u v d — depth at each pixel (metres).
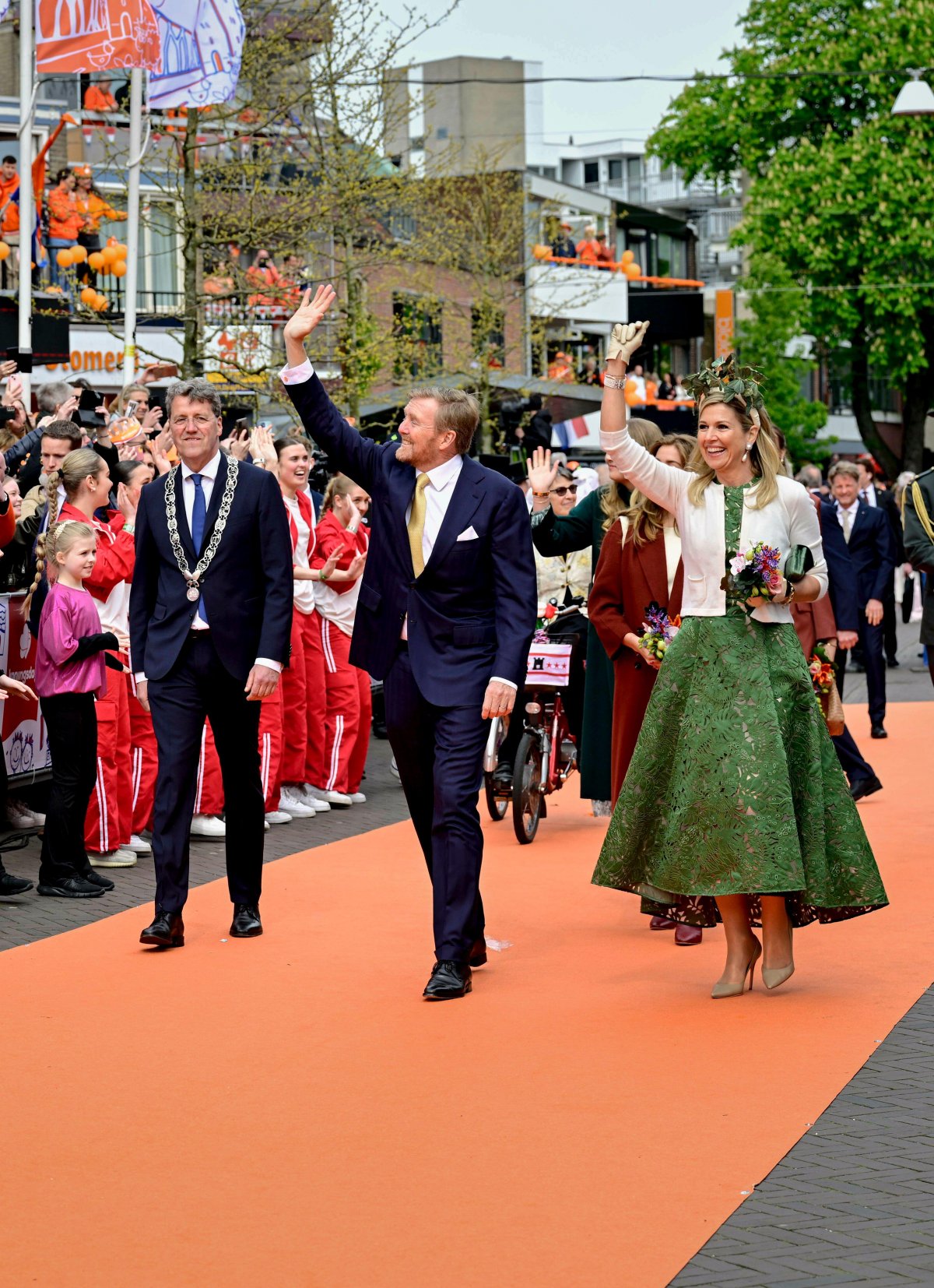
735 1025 6.09
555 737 10.16
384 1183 4.65
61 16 13.28
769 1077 5.49
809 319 42.59
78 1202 4.56
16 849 9.30
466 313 31.75
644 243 47.88
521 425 22.56
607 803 10.69
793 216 41.72
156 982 6.79
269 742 10.39
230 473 7.38
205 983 6.77
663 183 65.38
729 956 6.55
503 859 9.44
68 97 25.83
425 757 6.92
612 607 7.74
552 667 9.93
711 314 51.12
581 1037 5.96
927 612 9.79
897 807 10.78
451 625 6.73
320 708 10.99
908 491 9.79
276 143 20.92
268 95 20.23
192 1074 5.62
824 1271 4.01
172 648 7.30
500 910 8.13
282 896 8.42
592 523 8.38
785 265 42.56
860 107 43.16
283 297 19.83
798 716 6.32
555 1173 4.70
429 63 44.78
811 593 6.36
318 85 20.48
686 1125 5.05
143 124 18.97
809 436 45.25
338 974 6.89
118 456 10.06
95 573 9.02
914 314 41.59
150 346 23.66
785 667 6.31
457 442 6.75
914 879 8.63
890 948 7.27
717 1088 5.39
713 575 6.34
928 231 40.81
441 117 44.50
